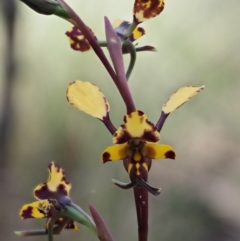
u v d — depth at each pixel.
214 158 0.55
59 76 0.54
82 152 0.51
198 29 0.55
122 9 0.53
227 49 0.56
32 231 0.24
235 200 0.51
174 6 0.55
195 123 0.56
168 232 0.48
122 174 0.48
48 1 0.23
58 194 0.23
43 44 0.55
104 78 0.51
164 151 0.22
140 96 0.51
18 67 0.55
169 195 0.51
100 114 0.22
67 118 0.53
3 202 0.50
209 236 0.47
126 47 0.24
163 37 0.55
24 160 0.54
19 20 0.54
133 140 0.22
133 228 0.46
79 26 0.23
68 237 0.46
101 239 0.23
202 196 0.51
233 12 0.55
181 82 0.53
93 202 0.48
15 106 0.55
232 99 0.56
